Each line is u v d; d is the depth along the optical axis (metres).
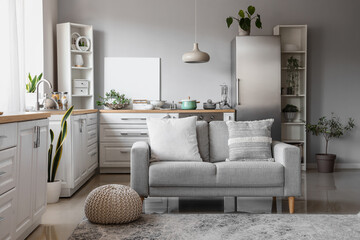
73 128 4.36
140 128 5.90
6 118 2.40
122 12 6.37
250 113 5.95
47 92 5.55
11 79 4.21
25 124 2.77
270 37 5.94
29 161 2.88
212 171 3.60
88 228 3.14
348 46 6.48
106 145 5.90
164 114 5.89
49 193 4.07
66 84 5.89
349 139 6.54
